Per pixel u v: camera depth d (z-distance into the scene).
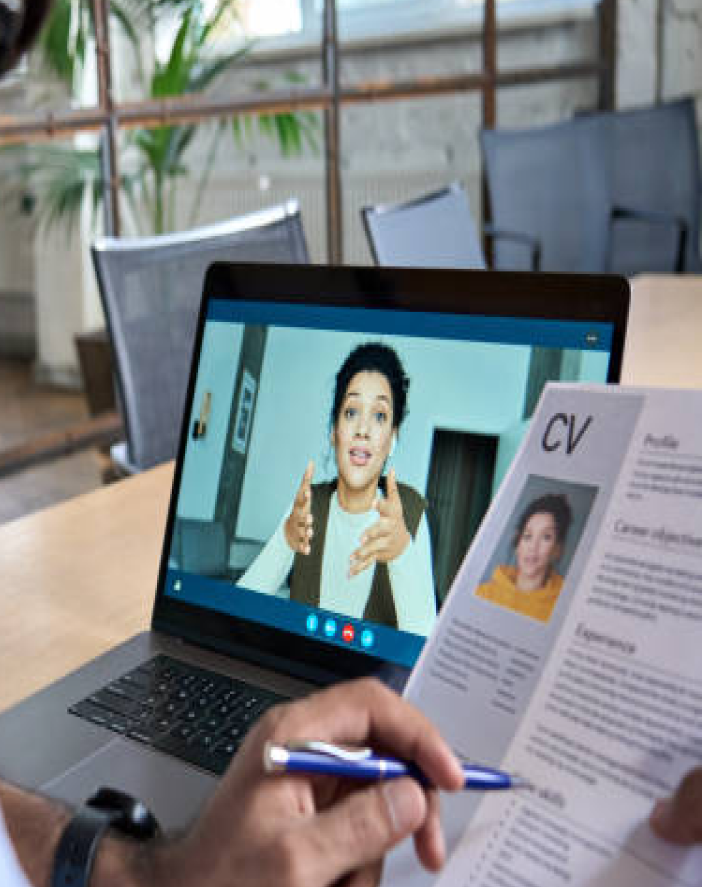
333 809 0.44
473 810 0.47
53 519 1.16
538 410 0.58
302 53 3.57
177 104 3.16
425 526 0.73
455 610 0.55
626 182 3.99
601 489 0.53
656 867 0.42
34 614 0.92
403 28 3.95
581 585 0.51
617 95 4.67
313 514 0.78
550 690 0.49
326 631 0.75
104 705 0.74
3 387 2.96
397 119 3.99
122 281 1.69
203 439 0.85
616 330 0.68
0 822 0.47
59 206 2.95
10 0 0.36
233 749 0.68
